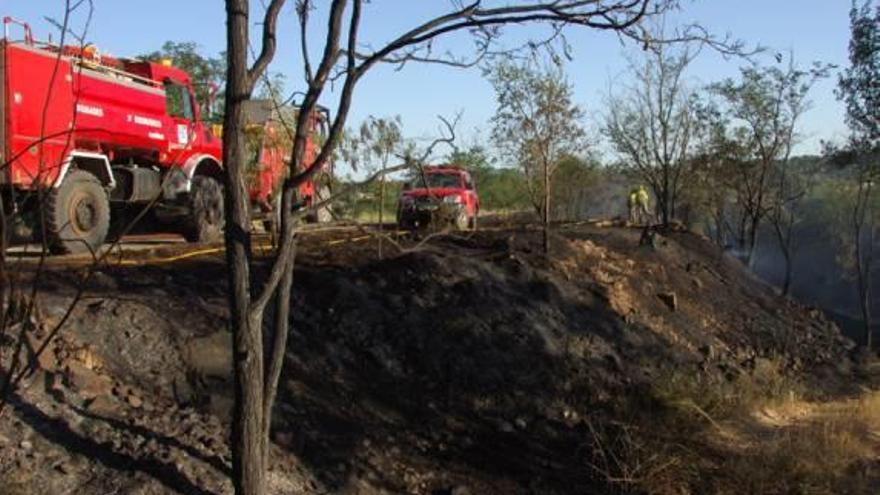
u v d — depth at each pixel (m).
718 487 8.42
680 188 24.97
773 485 8.59
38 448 5.70
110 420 6.27
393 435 8.08
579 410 9.85
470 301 10.81
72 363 6.56
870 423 11.18
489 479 7.87
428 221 17.81
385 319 9.80
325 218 14.66
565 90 19.53
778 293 18.59
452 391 9.24
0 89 10.37
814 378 14.09
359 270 10.90
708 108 25.67
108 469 5.78
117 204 13.31
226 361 7.62
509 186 25.78
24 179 10.39
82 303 7.48
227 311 8.39
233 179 4.91
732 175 23.00
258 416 5.07
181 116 14.39
